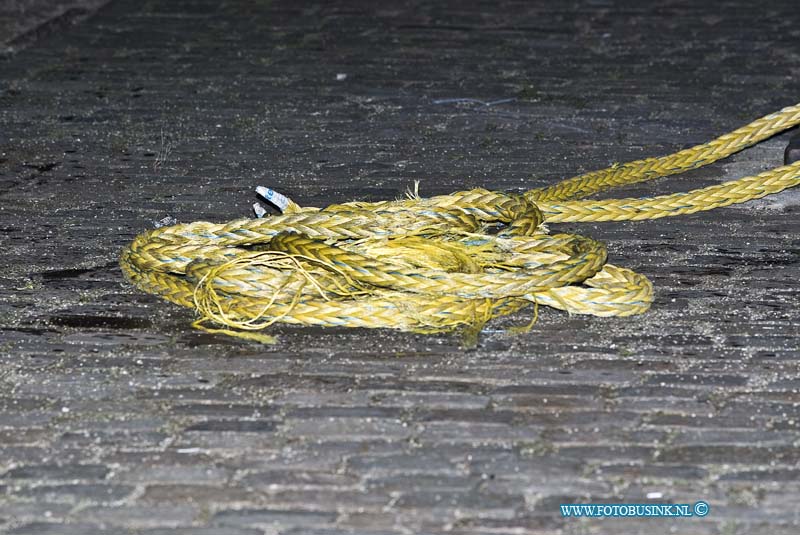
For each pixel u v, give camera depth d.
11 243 8.48
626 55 13.66
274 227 7.57
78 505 5.32
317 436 5.86
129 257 7.70
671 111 11.56
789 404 6.13
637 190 9.52
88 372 6.55
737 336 6.93
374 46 14.19
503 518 5.19
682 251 8.27
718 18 15.38
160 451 5.74
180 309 7.36
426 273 6.99
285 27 15.16
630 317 7.20
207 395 6.29
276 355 6.73
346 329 7.06
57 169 10.12
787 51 13.70
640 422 5.96
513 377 6.44
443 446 5.75
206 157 10.40
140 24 15.34
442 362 6.62
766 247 8.33
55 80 12.85
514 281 6.95
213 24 15.34
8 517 5.23
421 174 9.92
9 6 15.93
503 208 7.88
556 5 16.25
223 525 5.16
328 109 11.77
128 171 10.06
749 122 11.20
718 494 5.35
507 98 12.08
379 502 5.31
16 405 6.19
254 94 12.30
